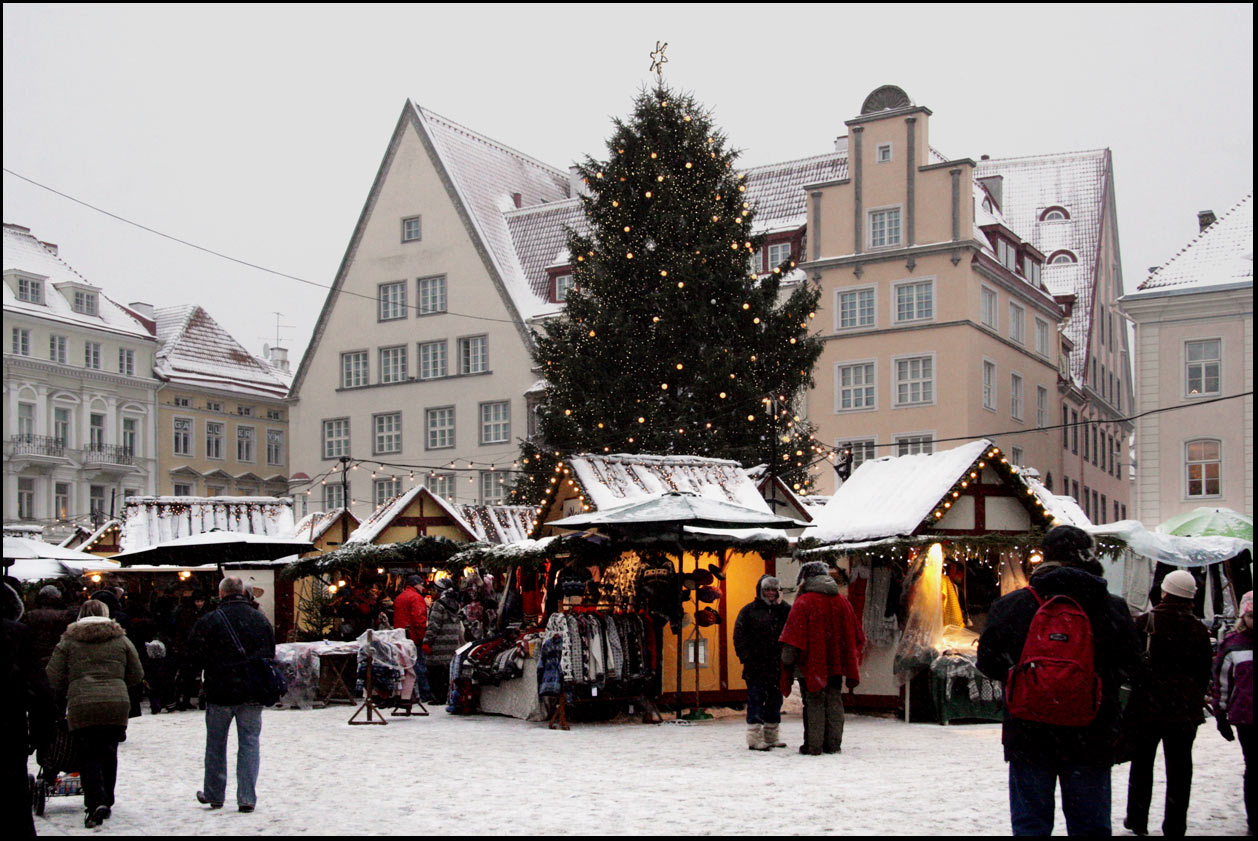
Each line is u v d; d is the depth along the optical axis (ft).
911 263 157.28
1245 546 65.62
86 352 202.59
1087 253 205.26
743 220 124.77
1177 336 128.06
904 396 156.76
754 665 46.91
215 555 70.13
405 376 197.57
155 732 57.21
